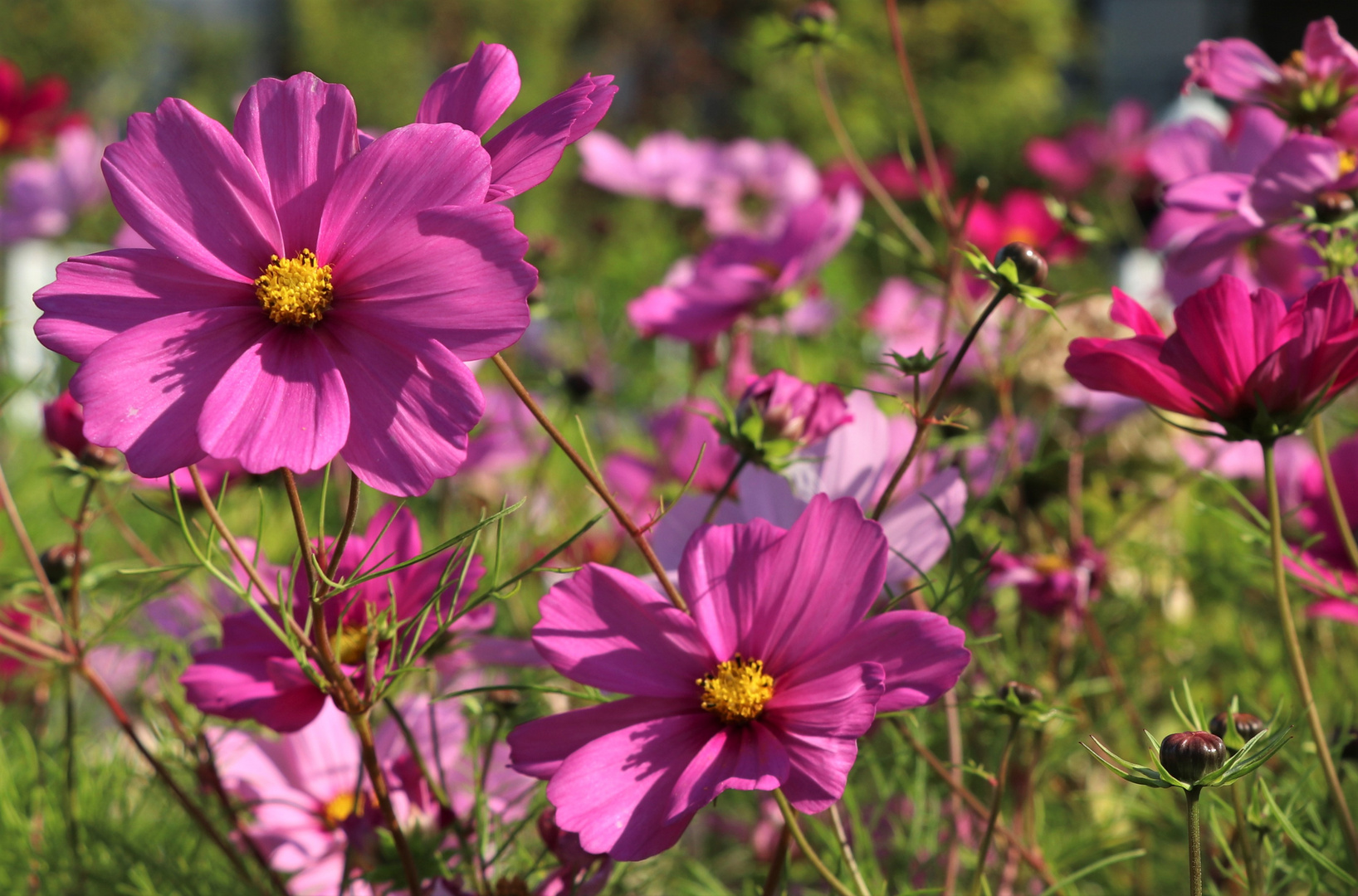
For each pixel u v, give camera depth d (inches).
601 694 22.0
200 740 23.5
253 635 21.8
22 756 27.3
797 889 26.2
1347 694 27.3
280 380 19.0
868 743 26.7
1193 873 18.9
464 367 18.8
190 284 19.5
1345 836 21.9
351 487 19.5
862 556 20.1
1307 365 20.3
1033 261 20.3
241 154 19.5
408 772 22.1
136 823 26.4
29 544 23.3
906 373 20.8
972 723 26.7
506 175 19.5
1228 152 28.2
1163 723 29.2
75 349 19.2
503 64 20.0
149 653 26.9
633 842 19.5
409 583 21.5
